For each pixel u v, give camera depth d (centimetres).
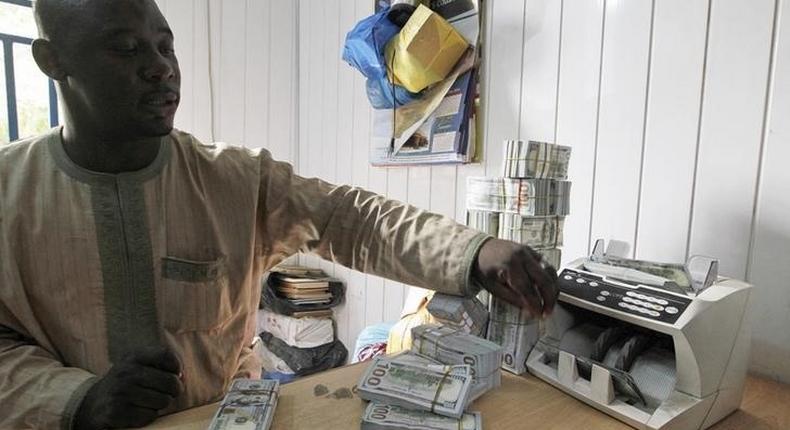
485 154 127
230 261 75
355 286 191
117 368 51
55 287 63
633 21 94
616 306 59
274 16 214
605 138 99
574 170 105
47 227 62
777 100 76
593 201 102
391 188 163
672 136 89
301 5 206
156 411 51
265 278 207
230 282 76
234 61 209
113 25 57
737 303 57
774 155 76
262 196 80
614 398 57
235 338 79
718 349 55
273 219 80
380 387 56
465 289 64
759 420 61
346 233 76
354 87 179
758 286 79
